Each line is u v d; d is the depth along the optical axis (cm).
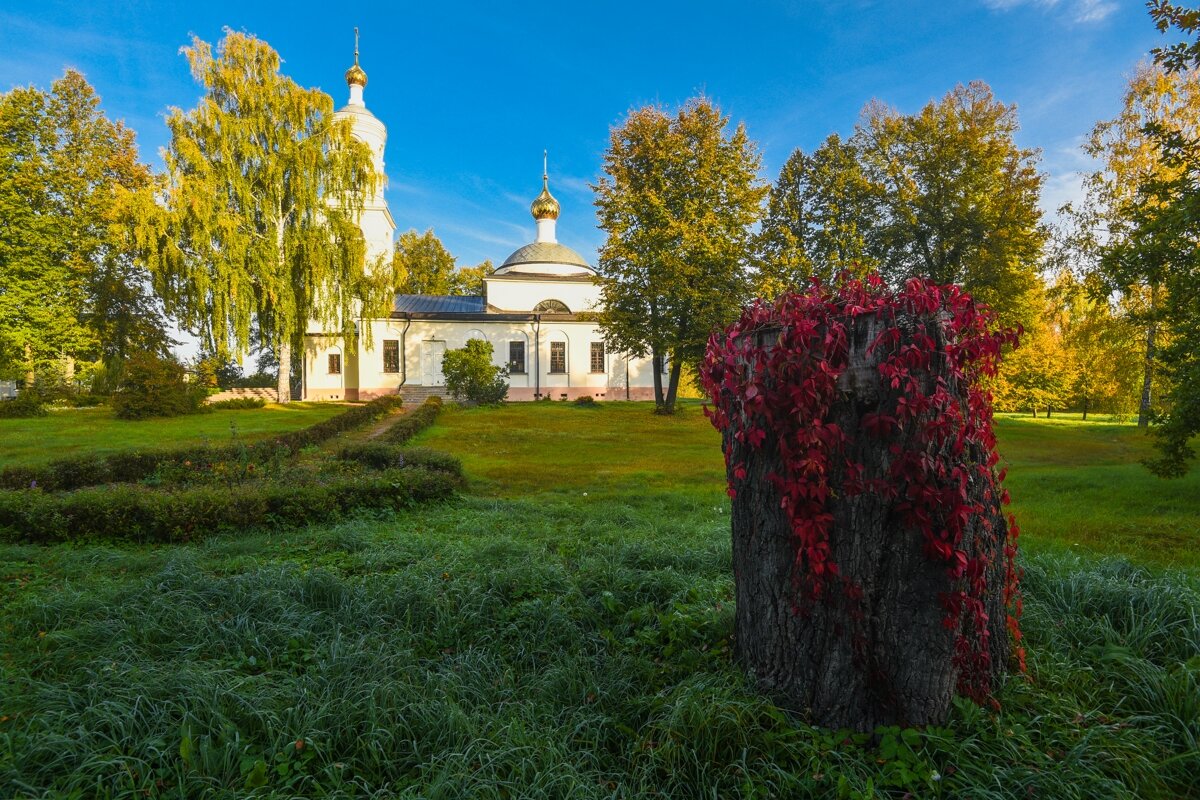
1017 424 2536
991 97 2548
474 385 2966
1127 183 1714
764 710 253
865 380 247
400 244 4962
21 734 232
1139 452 1683
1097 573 425
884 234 2800
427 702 264
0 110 2527
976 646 257
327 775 226
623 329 2597
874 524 248
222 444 1184
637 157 2612
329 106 2766
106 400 2581
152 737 233
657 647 332
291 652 325
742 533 288
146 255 2411
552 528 661
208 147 2561
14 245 2572
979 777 222
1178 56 790
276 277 2650
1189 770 232
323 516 704
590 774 229
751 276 2616
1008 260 2511
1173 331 917
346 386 3438
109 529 615
